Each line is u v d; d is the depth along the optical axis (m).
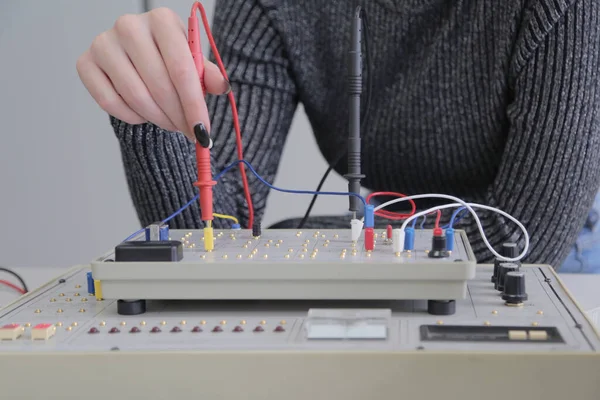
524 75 1.14
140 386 0.68
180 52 0.84
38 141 2.32
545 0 1.11
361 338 0.70
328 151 1.43
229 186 1.25
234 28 1.29
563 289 0.83
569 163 1.12
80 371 0.68
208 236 0.81
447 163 1.29
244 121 1.27
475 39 1.21
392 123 1.30
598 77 1.13
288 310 0.78
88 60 0.89
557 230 1.13
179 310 0.78
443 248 0.77
